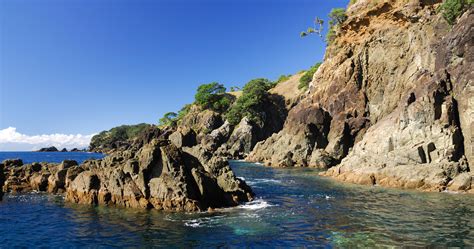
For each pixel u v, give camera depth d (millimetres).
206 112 151750
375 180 49125
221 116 149250
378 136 56250
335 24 104812
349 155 61312
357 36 95250
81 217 29656
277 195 40812
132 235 24141
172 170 32719
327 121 89375
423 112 48531
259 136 130750
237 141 125500
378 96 82375
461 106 46844
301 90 143875
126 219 28578
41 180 46250
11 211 33062
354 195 39844
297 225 26375
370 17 91062
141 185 33312
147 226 26391
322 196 39656
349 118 84875
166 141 35844
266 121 135000
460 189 40344
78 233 25016
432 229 24406
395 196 38406
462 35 48344
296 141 88750
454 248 20359
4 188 45875
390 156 49656
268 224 26766
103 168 37719
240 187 38062
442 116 47125
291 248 21078
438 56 54062
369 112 84125
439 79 49500
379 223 26500
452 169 42938
